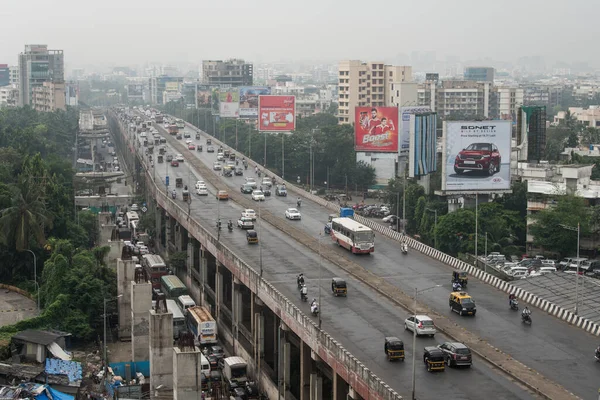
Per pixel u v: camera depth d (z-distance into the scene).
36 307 149.38
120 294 142.62
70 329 134.62
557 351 95.94
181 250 197.75
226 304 159.00
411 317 102.56
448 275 133.25
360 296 120.12
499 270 169.38
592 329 103.44
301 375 108.81
